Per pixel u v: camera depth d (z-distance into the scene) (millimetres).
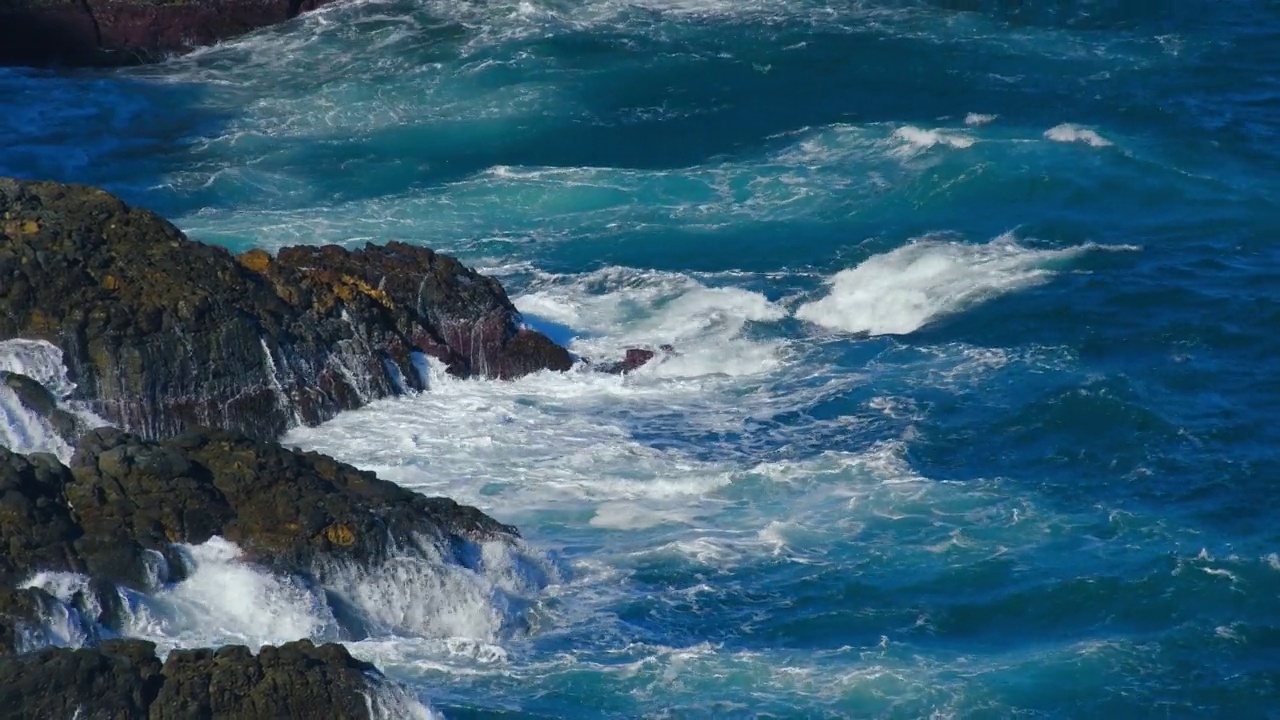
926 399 92938
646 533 77750
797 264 115188
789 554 75625
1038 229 121000
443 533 70375
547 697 62875
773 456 86500
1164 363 98250
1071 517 79500
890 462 84625
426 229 120625
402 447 86000
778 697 64000
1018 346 100812
